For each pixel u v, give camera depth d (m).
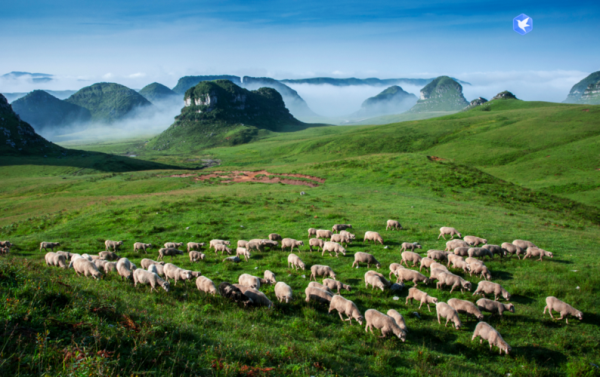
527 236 29.20
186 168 167.50
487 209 42.94
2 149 188.62
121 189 76.44
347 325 13.66
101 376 6.05
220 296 15.38
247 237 28.98
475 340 12.95
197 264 21.94
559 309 14.81
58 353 6.75
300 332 12.30
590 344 12.96
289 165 93.25
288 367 8.61
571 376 10.98
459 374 10.45
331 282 17.33
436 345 12.58
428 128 166.12
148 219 35.69
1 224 46.38
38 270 13.98
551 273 19.97
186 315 11.56
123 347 7.82
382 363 10.45
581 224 39.84
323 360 9.66
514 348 12.59
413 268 21.53
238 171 90.50
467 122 165.12
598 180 80.06
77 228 33.16
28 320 7.92
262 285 17.98
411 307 15.80
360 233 29.20
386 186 59.34
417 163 71.19
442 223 33.69
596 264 21.72
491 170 102.75
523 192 55.78
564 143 110.31
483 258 22.81
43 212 54.66
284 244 25.33
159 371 6.95
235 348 9.09
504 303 15.44
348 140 166.75
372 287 17.66
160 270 19.11
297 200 46.59
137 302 12.55
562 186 80.56
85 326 8.13
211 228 31.94
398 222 31.20
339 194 52.03
